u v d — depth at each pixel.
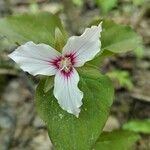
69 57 0.18
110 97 0.19
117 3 0.44
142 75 0.38
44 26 0.20
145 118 0.35
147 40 0.41
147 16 0.43
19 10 0.45
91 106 0.19
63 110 0.18
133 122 0.33
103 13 0.43
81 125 0.18
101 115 0.18
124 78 0.36
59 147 0.18
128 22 0.42
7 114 0.36
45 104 0.19
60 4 0.44
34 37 0.20
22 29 0.20
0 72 0.38
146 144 0.33
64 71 0.18
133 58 0.39
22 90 0.38
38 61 0.18
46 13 0.20
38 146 0.34
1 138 0.34
